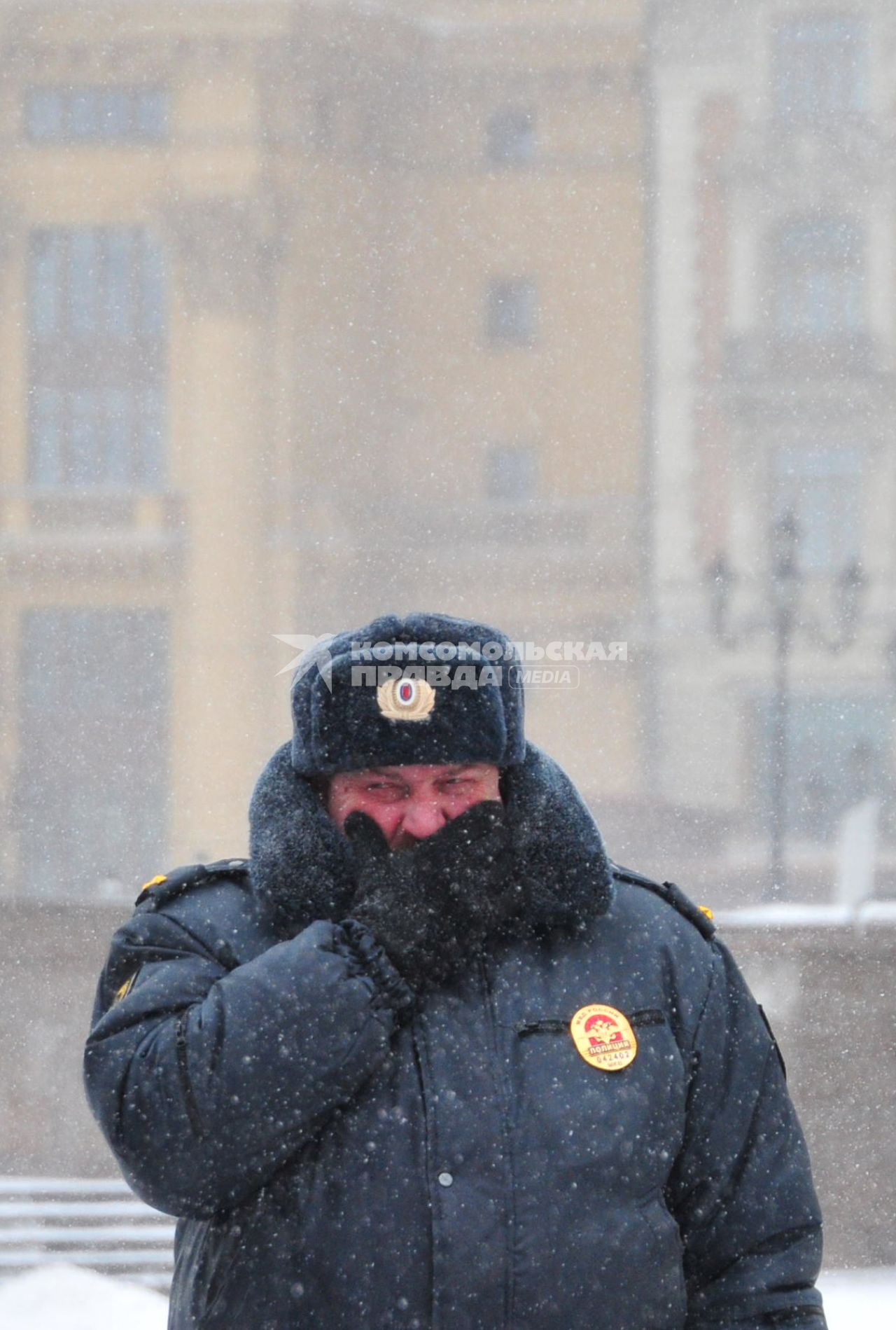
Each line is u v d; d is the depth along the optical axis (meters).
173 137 138.00
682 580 130.50
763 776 117.75
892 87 134.12
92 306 137.00
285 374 137.50
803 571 125.06
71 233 137.50
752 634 121.62
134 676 129.25
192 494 134.12
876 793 114.81
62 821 124.00
